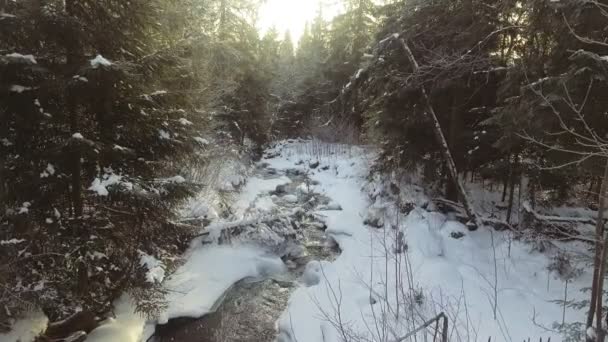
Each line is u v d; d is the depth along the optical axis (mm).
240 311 5699
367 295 5508
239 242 7656
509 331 4258
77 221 4195
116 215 4574
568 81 4383
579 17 4328
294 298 5910
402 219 8180
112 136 4309
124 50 4215
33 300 3717
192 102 5566
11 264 3607
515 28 6887
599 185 6426
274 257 7586
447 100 8539
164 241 5539
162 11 4910
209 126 8766
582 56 4176
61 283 4125
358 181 12297
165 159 4840
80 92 3775
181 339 4930
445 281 5523
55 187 4055
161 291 4707
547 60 5445
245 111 16203
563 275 5398
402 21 8094
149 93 4469
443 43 7945
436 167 9172
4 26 3467
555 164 5523
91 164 4422
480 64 7121
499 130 6910
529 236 6289
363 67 9789
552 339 4066
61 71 3848
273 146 21719
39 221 4020
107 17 4008
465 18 7555
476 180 10172
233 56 12992
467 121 8570
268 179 14250
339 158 16203
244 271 6805
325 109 20734
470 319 4535
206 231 7172
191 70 5883
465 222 8016
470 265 6016
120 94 4125
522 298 4961
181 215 6277
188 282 6062
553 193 7215
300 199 11750
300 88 24859
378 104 9555
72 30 3656
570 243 6168
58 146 3773
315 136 20781
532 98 5066
